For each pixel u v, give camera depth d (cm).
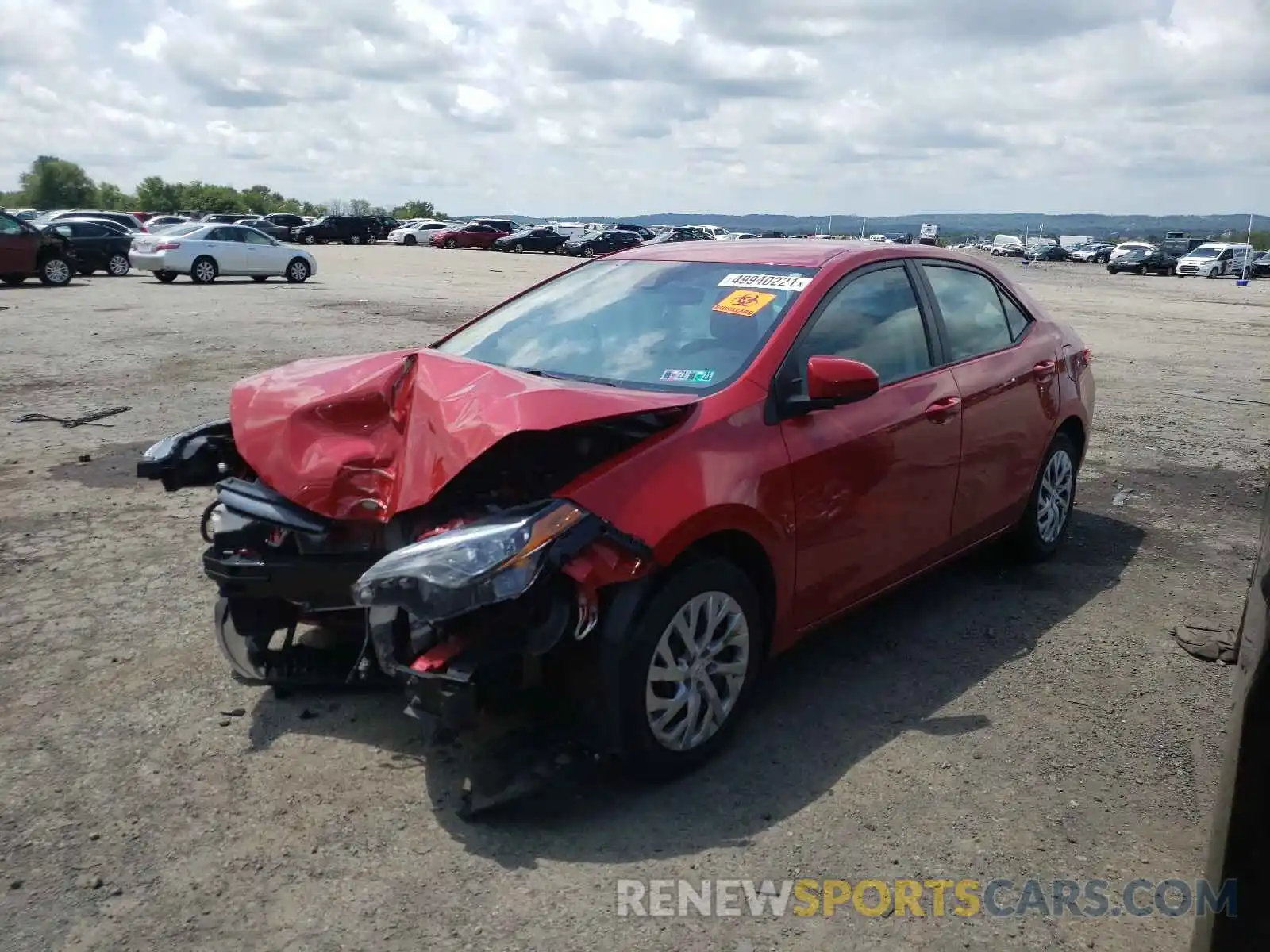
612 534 322
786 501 372
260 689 414
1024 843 323
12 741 374
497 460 354
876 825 330
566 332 444
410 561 311
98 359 1245
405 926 283
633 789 347
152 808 335
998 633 479
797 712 402
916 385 445
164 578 534
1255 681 204
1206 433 938
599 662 329
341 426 363
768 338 397
